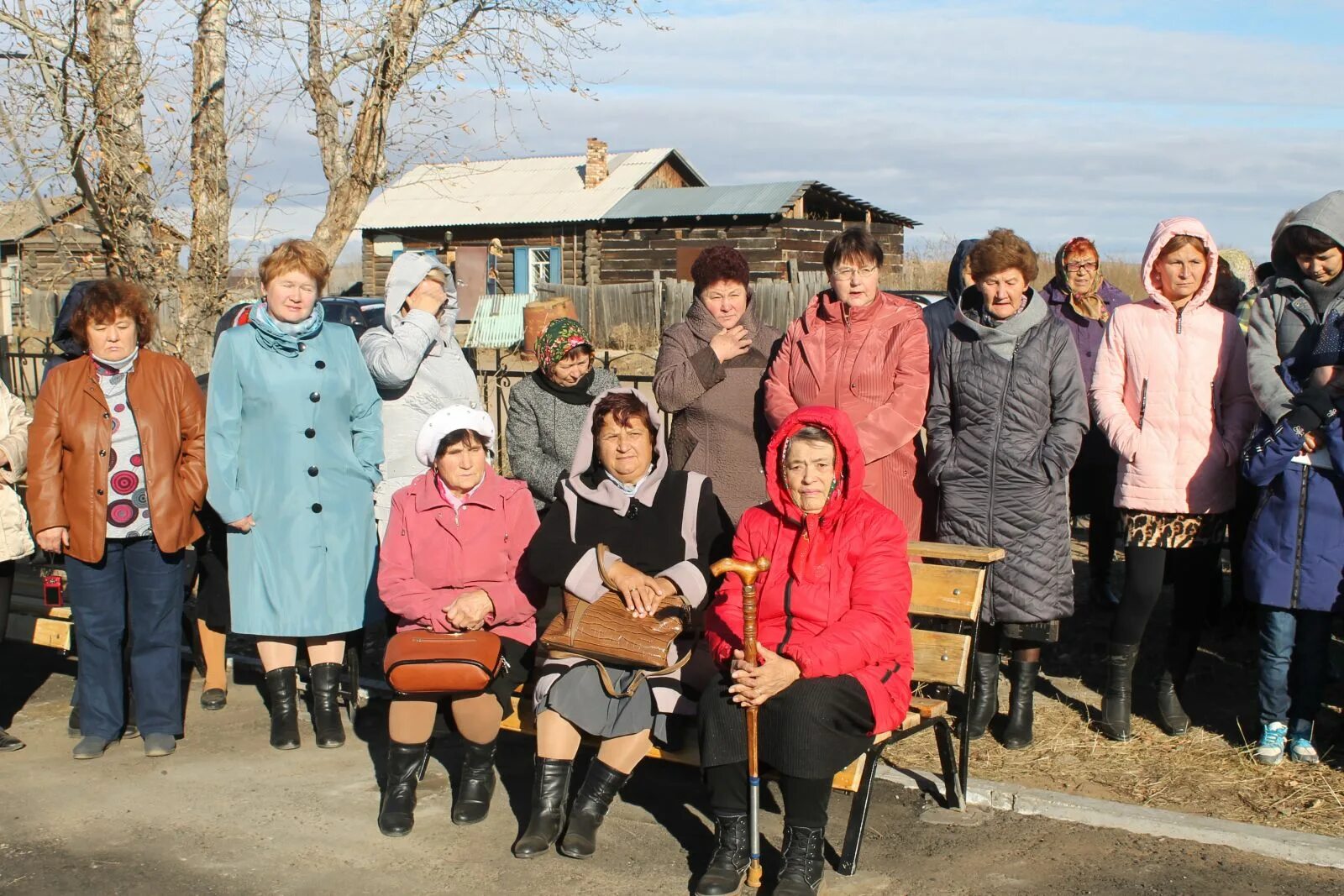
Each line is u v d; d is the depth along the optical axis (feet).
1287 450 14.85
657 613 13.73
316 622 16.67
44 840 14.10
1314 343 15.11
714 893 12.42
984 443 15.97
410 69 26.50
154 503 16.28
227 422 16.74
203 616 18.63
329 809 14.89
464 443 15.07
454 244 100.63
